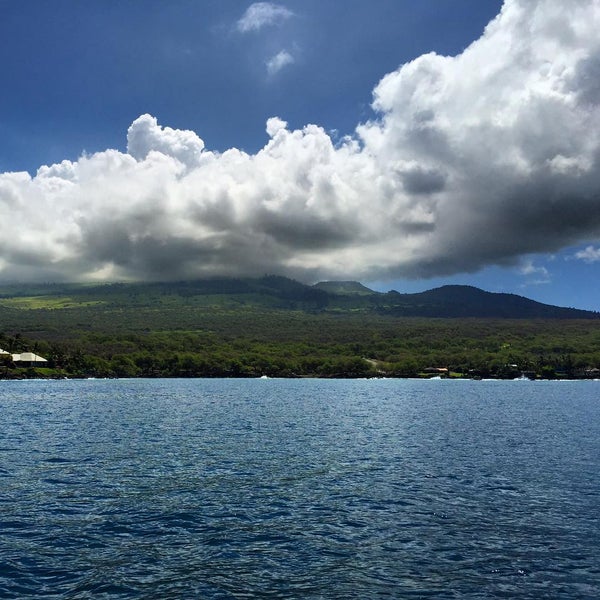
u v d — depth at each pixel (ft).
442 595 61.98
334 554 74.59
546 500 102.78
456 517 91.61
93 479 118.83
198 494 106.11
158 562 71.26
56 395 440.45
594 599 61.05
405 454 157.38
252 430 213.66
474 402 411.75
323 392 535.19
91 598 60.34
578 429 228.63
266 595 61.77
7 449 160.66
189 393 484.74
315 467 135.44
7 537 79.87
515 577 66.80
